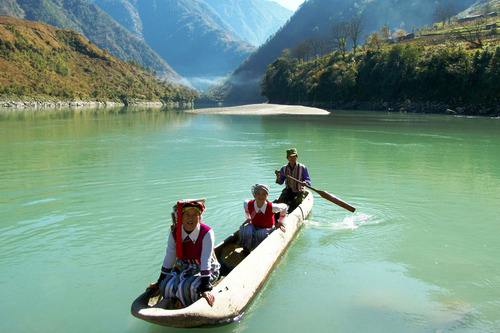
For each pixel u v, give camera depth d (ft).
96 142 70.69
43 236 24.53
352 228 26.18
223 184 36.99
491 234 25.16
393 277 19.77
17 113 182.91
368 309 16.98
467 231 25.66
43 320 16.10
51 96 310.04
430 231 25.66
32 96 290.15
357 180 38.99
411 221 27.40
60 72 367.25
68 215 28.30
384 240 24.30
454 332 15.37
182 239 15.47
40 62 351.46
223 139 75.61
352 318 16.35
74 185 36.81
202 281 15.26
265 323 16.05
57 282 19.06
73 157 53.21
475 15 361.92
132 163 48.55
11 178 39.91
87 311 16.74
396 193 34.24
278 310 16.96
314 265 21.08
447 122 120.06
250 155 55.21
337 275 20.04
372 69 227.40
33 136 80.89
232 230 25.31
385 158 52.47
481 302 17.49
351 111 201.26
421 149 61.41
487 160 51.06
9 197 32.83
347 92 239.50
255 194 21.56
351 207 26.16
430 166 46.65
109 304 17.26
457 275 19.97
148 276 19.70
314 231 25.71
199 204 15.24
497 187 36.29
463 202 31.58
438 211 29.43
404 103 200.54
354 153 56.95
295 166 28.71
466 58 180.65
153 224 26.48
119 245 23.18
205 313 14.79
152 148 62.69
